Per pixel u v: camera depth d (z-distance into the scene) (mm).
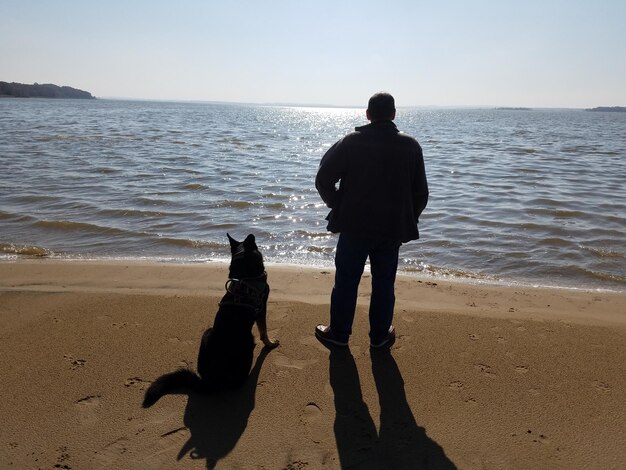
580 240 6902
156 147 18797
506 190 10641
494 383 2902
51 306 3896
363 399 2730
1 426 2422
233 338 2766
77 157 14547
